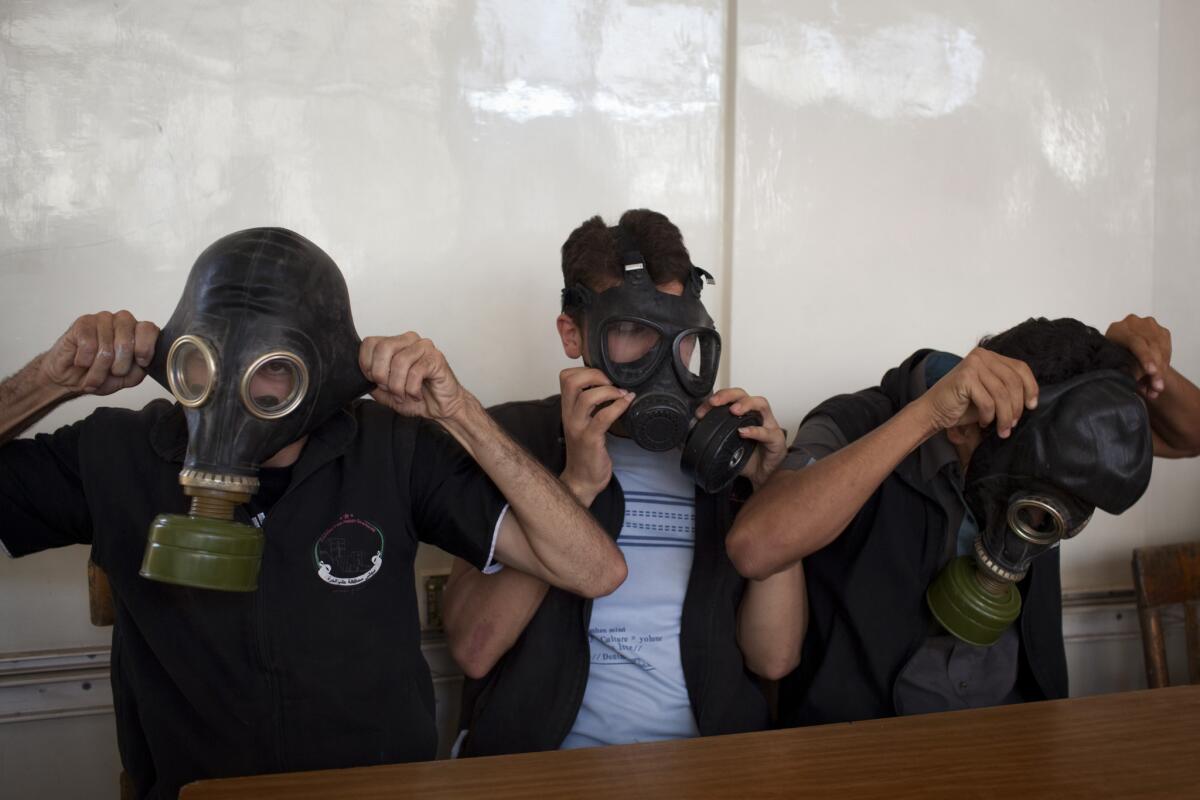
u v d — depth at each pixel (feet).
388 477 4.59
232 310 3.60
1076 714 4.10
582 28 6.92
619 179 7.05
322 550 4.40
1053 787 3.38
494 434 4.43
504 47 6.78
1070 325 4.84
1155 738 3.83
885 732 3.90
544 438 5.69
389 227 6.63
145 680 4.37
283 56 6.39
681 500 5.45
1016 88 7.77
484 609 5.17
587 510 4.78
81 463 4.38
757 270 7.25
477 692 5.48
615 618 5.25
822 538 4.89
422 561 6.81
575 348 5.31
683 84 7.15
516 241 6.86
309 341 3.71
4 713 6.08
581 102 6.95
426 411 4.31
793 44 7.23
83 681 6.20
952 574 4.99
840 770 3.52
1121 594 8.06
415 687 4.61
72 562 6.26
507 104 6.81
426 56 6.63
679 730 5.24
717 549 5.35
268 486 4.47
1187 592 7.07
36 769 6.18
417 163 6.65
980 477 4.73
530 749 5.04
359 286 6.60
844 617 5.49
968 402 4.59
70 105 6.06
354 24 6.49
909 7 7.48
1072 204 7.96
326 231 6.51
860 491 4.78
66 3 6.02
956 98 7.63
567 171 6.95
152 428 4.43
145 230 6.21
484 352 6.85
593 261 4.77
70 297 6.12
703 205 7.26
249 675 4.30
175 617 4.29
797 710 5.57
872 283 7.52
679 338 4.61
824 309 7.43
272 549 4.35
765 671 5.48
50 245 6.07
